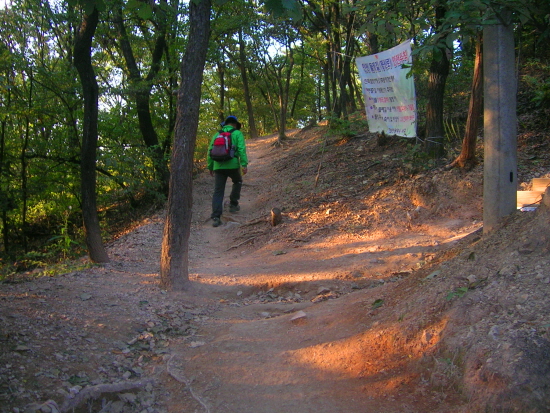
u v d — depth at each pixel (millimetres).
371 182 9867
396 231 7691
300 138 20812
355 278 6094
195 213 11312
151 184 12688
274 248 7934
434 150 9352
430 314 3488
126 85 12391
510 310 3062
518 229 3793
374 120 9875
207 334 4578
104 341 4090
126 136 13039
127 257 7695
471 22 3584
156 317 4801
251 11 13836
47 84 11125
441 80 9234
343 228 8117
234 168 10180
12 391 3023
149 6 3420
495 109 4094
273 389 3416
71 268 6613
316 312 4828
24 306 4445
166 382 3611
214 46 13359
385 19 4324
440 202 8016
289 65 26828
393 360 3379
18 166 12516
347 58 14133
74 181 13094
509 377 2576
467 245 4312
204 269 7090
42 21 12023
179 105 5676
